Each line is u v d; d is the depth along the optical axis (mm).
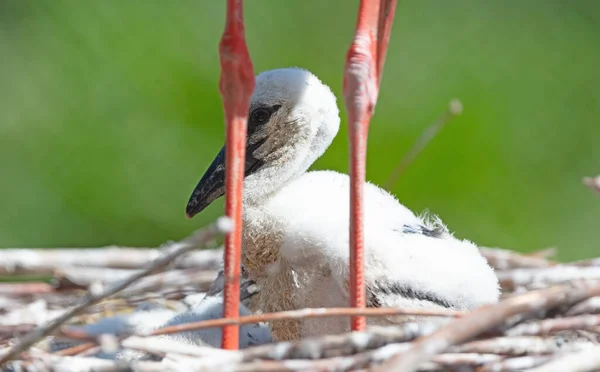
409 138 12219
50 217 12055
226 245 6824
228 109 7004
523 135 12633
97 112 12430
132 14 12812
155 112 12352
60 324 5895
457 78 12945
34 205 12070
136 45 12672
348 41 13336
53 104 12500
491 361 6066
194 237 5590
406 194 11914
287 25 13297
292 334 7273
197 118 12305
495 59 13188
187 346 6340
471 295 6902
